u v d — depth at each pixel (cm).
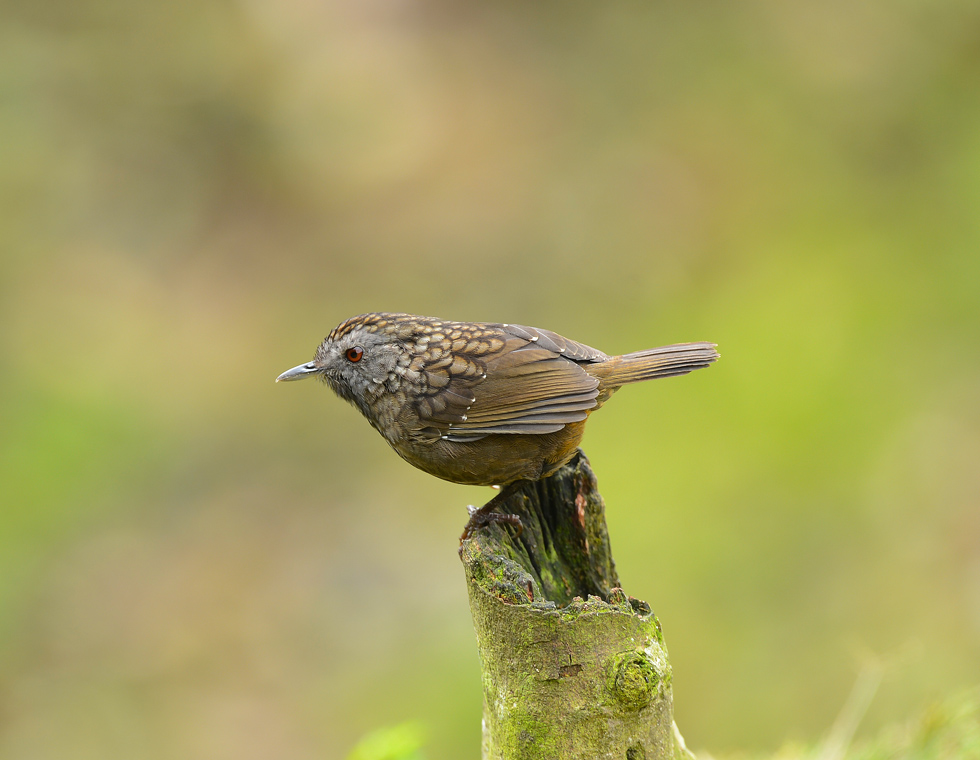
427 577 1323
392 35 1853
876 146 1612
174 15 1784
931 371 1339
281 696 1216
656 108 1714
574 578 556
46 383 1512
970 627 1091
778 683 1075
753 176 1609
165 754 1159
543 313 1549
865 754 645
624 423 1338
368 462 1491
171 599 1323
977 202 1496
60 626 1290
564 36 1822
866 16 1686
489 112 1770
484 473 600
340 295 1639
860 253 1487
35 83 1711
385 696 1171
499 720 442
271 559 1373
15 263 1625
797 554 1198
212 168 1762
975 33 1628
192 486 1461
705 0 1766
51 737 1180
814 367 1361
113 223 1697
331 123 1792
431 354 609
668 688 438
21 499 1386
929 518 1209
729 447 1297
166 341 1600
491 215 1659
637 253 1564
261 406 1545
